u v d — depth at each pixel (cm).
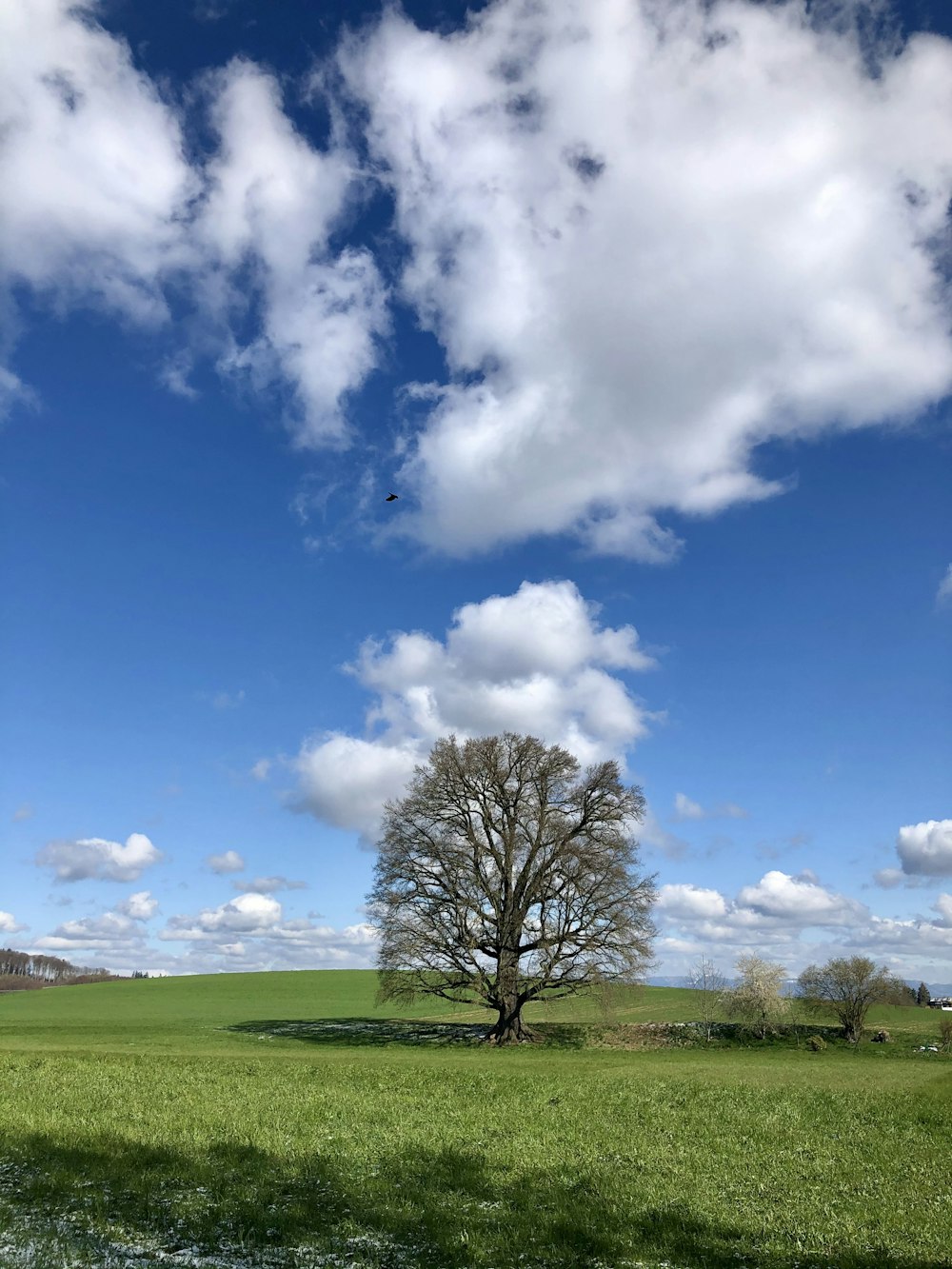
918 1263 1294
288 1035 6019
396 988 5725
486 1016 7900
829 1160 2009
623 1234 1412
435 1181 1720
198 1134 2091
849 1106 2806
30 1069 3397
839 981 6138
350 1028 6525
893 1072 3934
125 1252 1211
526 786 5994
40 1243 1214
